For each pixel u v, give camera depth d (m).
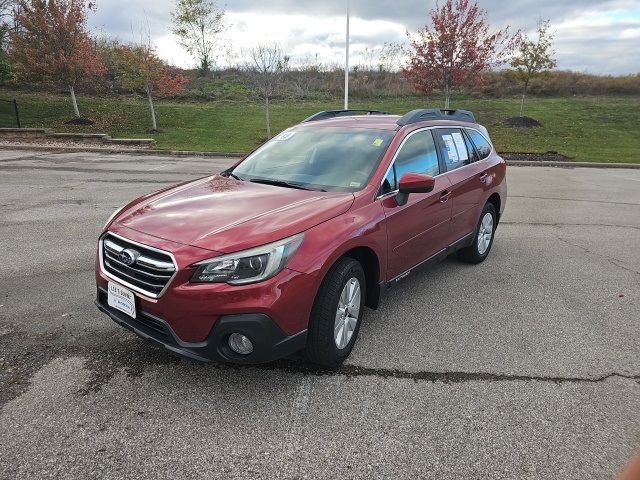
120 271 3.15
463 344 3.88
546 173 14.95
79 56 20.91
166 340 2.96
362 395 3.16
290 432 2.80
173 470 2.51
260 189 3.78
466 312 4.49
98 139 19.06
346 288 3.38
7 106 21.33
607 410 3.07
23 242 6.23
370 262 3.74
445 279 5.34
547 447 2.72
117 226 3.28
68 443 2.67
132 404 3.01
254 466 2.55
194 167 13.88
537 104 26.62
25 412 2.91
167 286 2.84
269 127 21.22
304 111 24.58
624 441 2.78
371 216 3.57
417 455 2.65
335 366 3.48
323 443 2.72
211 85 29.77
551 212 9.15
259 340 2.85
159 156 16.48
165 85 21.34
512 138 20.80
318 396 3.14
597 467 2.58
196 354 2.88
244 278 2.82
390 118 4.88
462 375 3.43
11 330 3.88
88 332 3.87
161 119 22.62
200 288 2.79
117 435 2.74
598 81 31.34
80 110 23.00
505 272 5.61
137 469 2.51
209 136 20.08
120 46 24.80
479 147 5.64
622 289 5.15
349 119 4.89
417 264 4.37
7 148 16.80
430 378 3.38
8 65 21.80
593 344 3.94
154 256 2.95
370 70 33.69
